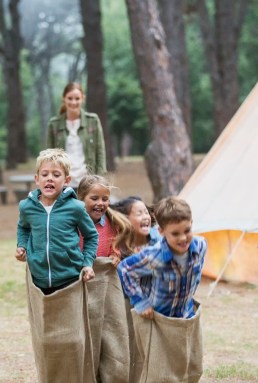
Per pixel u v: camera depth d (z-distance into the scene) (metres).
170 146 15.39
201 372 4.84
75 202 5.03
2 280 10.39
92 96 26.64
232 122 8.85
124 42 57.72
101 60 26.64
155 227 5.67
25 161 36.84
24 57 59.31
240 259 8.44
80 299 4.94
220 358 6.83
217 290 9.43
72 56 64.62
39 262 4.94
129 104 50.22
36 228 4.98
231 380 6.14
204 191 8.40
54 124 8.68
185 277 4.66
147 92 15.55
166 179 15.34
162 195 15.35
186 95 26.52
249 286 9.64
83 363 5.02
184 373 4.74
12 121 35.16
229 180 8.28
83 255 5.04
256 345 7.27
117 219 5.38
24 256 5.06
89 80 26.66
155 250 4.63
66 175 5.06
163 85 15.52
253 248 8.27
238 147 8.56
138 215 5.52
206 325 8.05
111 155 27.00
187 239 4.52
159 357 4.70
